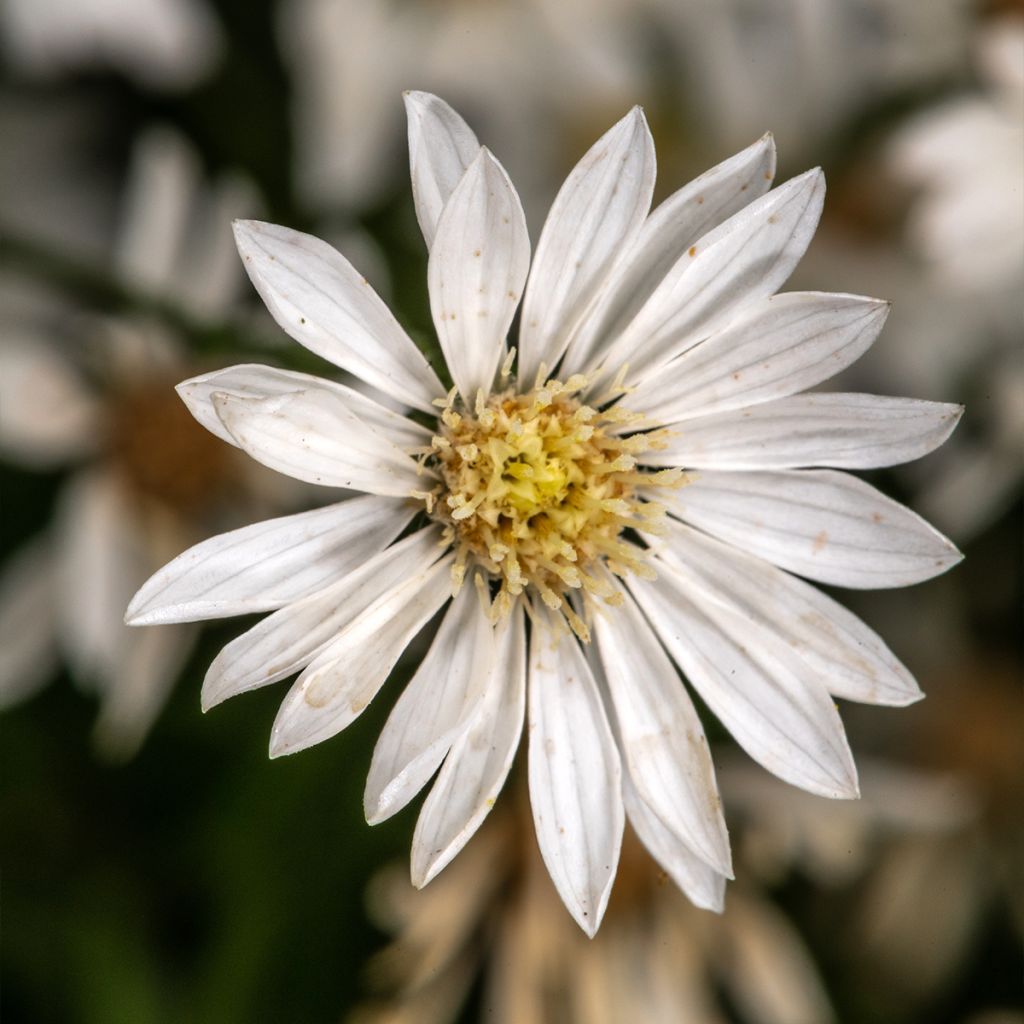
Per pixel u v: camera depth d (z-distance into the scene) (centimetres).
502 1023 15
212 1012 15
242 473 15
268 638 13
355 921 15
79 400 15
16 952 15
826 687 14
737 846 15
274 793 15
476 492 14
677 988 15
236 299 15
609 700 14
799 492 14
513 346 14
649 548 14
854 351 14
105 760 15
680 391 14
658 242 14
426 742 14
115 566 15
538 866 15
